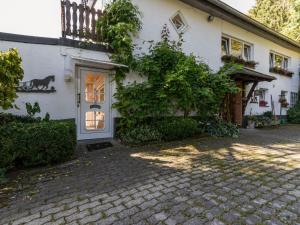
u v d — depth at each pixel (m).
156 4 7.38
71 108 5.79
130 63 6.45
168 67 6.90
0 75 3.75
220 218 2.33
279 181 3.36
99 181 3.42
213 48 9.22
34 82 5.28
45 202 2.77
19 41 5.14
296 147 5.79
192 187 3.15
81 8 5.94
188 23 8.27
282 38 12.03
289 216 2.37
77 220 2.34
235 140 6.66
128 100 6.27
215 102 7.57
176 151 5.21
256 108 11.30
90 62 5.79
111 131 6.61
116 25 6.11
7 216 2.45
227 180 3.41
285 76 13.62
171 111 7.02
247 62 10.66
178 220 2.30
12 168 3.99
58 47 5.55
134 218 2.36
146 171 3.85
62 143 4.26
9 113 4.84
